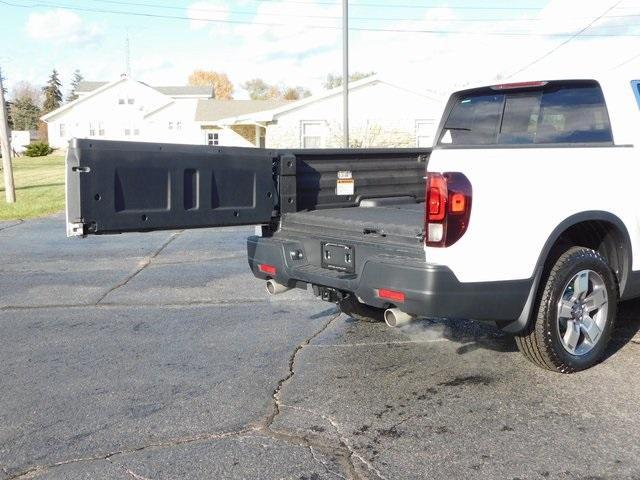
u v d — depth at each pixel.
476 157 4.05
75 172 4.10
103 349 5.52
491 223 4.05
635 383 4.43
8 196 20.31
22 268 9.59
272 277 5.17
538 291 4.38
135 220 4.35
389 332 5.79
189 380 4.73
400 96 29.67
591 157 4.47
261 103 46.88
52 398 4.44
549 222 4.23
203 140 44.38
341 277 4.52
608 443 3.62
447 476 3.32
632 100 4.72
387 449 3.62
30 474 3.43
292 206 5.21
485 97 5.34
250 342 5.62
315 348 5.40
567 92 4.82
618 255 4.80
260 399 4.36
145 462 3.53
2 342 5.78
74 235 4.14
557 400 4.19
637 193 4.71
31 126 103.44
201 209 4.66
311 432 3.85
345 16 21.78
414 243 4.21
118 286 8.16
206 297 7.41
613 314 4.73
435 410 4.10
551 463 3.42
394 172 5.99
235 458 3.55
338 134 29.83
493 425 3.87
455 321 6.04
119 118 60.59
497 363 4.88
